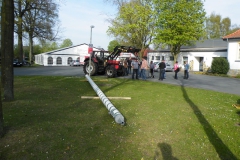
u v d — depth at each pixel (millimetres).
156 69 29438
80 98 8727
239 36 23875
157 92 10906
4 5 7117
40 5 31828
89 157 3906
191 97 9844
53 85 12289
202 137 5000
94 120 5895
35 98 8445
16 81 13922
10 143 4309
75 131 5039
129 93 10328
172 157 4027
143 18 34188
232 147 4523
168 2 29953
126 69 20672
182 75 23453
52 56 53938
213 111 7379
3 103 7375
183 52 37000
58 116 6137
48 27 35000
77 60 51906
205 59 33625
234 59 24781
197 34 29703
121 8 34906
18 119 5723
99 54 19172
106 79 16156
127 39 37719
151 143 4574
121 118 5555
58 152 4039
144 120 6051
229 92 11953
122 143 4508
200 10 30125
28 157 3834
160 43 34594
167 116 6512
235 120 6398
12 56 7746
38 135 4719
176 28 29266
